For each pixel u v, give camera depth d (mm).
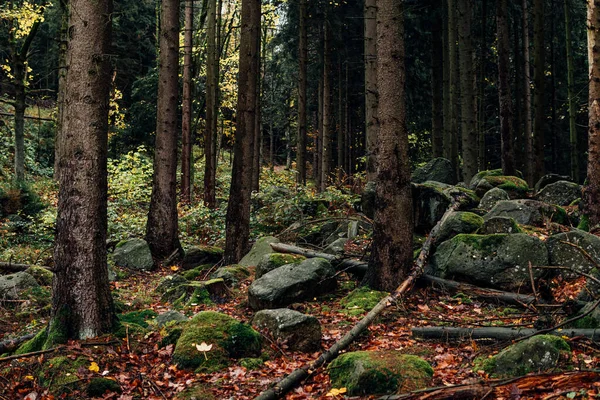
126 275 11719
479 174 15664
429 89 25938
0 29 27312
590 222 10039
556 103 27625
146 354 6340
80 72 6430
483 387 4488
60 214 6516
